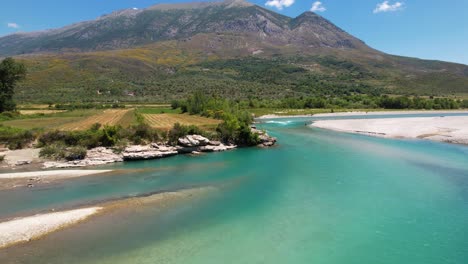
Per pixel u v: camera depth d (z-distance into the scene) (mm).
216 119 95812
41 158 54812
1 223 28484
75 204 34062
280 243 25609
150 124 79562
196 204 34188
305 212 31797
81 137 61062
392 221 29297
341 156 58562
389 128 96438
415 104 183875
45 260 22938
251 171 48375
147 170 49500
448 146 66562
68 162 53312
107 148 59656
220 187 40281
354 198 35500
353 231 27484
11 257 23203
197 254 24000
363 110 175375
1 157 53062
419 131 87500
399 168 48562
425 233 26844
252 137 70250
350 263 22641
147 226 28625
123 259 23250
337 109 177625
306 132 94500
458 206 32562
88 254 23828
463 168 47781
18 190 38875
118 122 82250
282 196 36625
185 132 66062
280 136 86438
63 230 27547
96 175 46281
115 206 33312
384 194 36688
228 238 26500
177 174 46938
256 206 33562
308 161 54688
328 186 40094
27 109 119562
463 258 23062
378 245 25062
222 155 61500
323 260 23047
